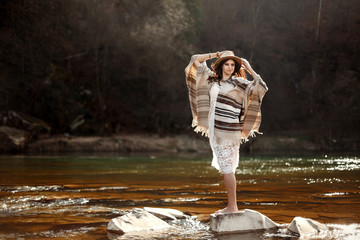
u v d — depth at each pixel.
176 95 26.25
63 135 21.77
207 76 2.74
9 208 3.23
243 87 2.70
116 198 3.83
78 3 24.39
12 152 17.75
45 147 19.12
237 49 27.41
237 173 6.75
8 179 5.95
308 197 3.62
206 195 3.99
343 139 22.02
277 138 22.39
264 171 7.07
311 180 5.23
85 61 24.83
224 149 2.64
